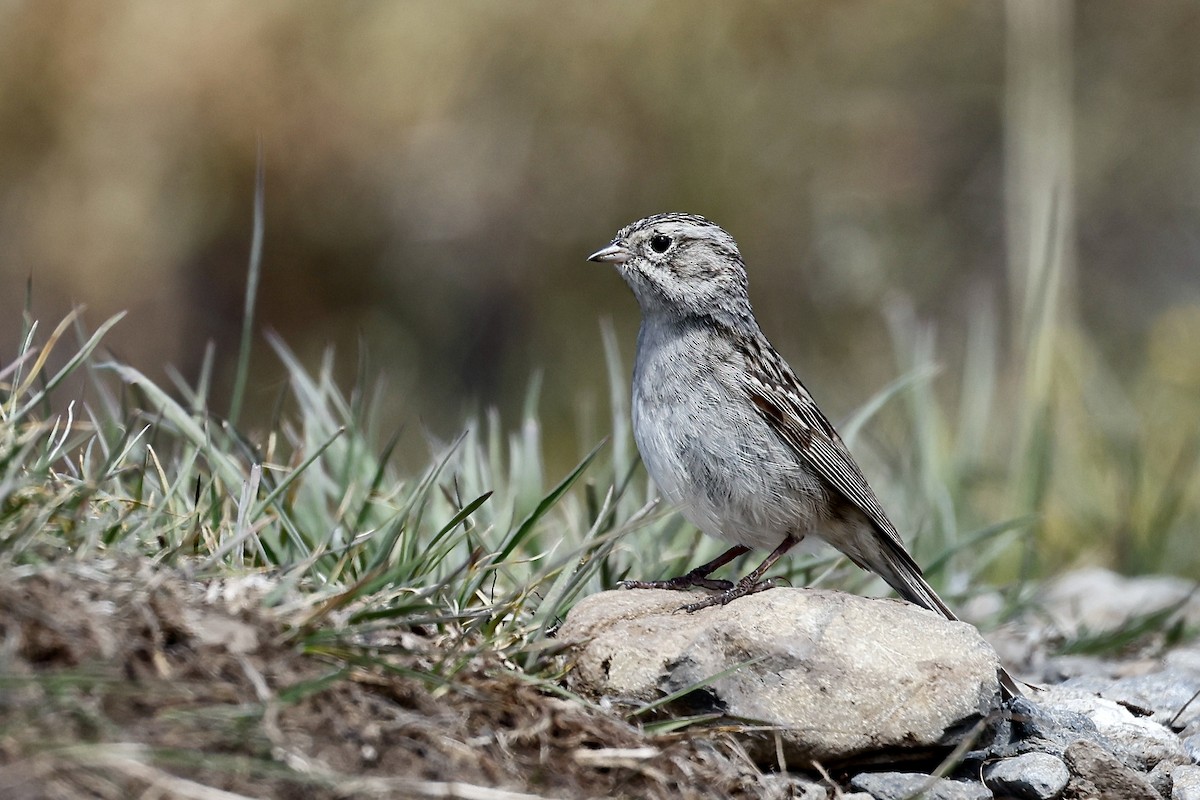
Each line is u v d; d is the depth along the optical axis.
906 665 6.72
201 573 6.13
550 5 17.83
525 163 18.16
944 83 19.47
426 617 6.29
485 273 18.53
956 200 19.48
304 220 18.08
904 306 15.72
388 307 18.53
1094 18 21.38
